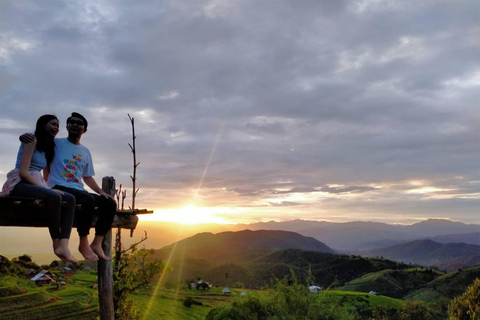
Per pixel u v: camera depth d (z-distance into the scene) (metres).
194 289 101.44
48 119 4.68
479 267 134.00
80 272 100.12
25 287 53.06
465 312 39.28
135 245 15.41
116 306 15.02
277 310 11.53
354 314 11.29
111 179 7.59
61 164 4.81
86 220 4.75
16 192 4.25
